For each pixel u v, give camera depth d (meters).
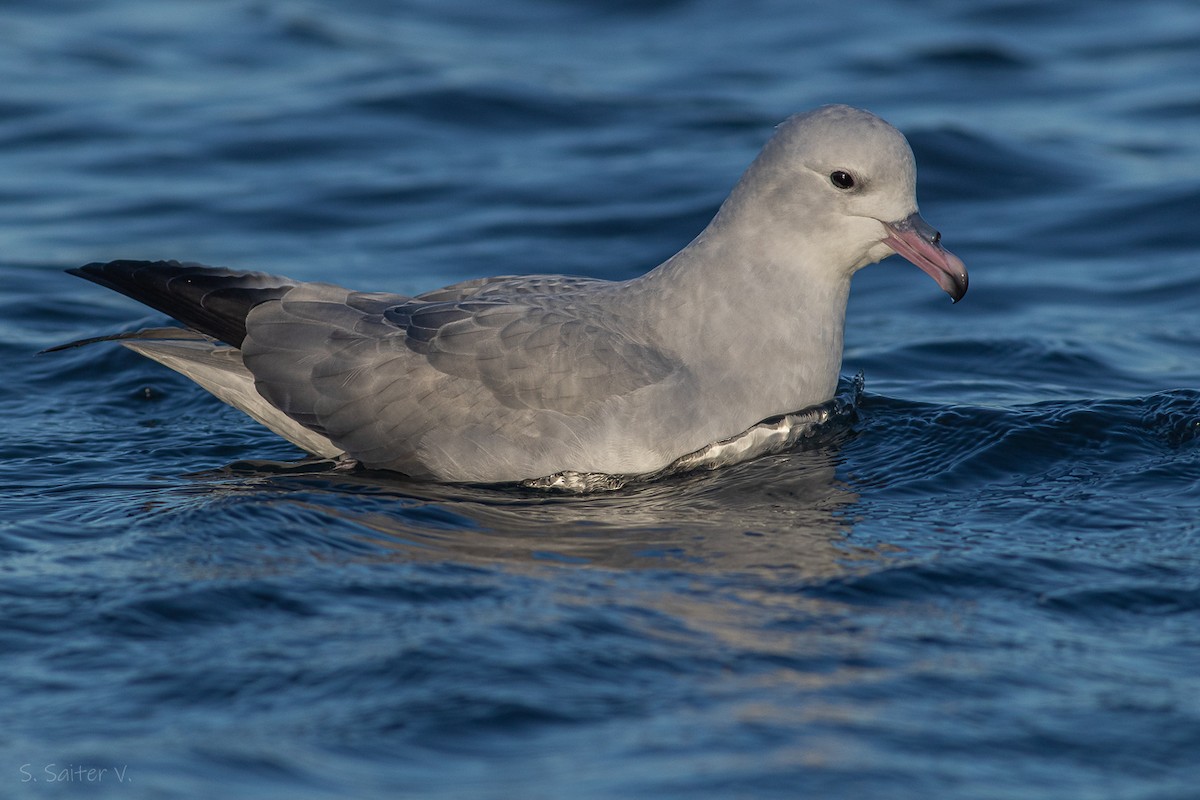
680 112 23.81
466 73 25.22
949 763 7.80
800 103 24.19
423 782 7.54
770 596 9.73
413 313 12.51
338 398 12.37
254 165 21.94
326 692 8.37
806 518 11.27
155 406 14.53
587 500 11.72
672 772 7.63
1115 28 28.02
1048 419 13.11
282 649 8.85
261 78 25.23
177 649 8.88
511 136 23.12
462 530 10.95
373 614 9.33
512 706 8.21
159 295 12.90
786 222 12.62
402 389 12.23
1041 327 16.91
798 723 8.15
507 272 18.59
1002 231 19.84
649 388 12.08
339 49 26.61
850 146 12.37
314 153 22.31
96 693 8.38
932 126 22.42
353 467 12.65
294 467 12.68
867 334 16.98
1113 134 22.84
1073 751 7.95
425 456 12.27
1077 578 10.07
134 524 10.86
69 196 20.78
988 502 11.61
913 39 27.41
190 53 26.34
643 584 9.88
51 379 15.10
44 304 17.22
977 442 12.78
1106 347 16.11
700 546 10.66
